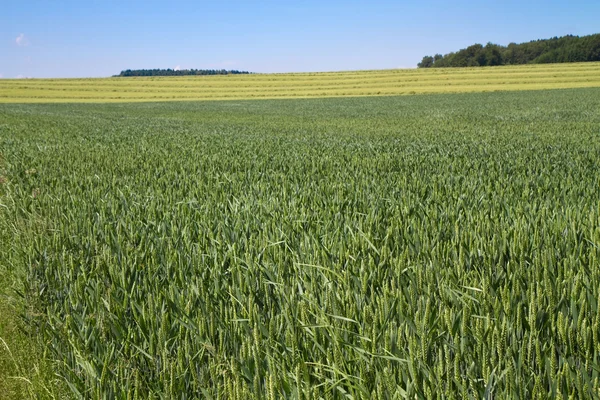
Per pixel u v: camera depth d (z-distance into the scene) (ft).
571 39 536.83
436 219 18.49
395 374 8.34
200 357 9.69
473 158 39.68
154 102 234.38
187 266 14.46
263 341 9.84
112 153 47.52
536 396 7.50
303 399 7.82
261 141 60.64
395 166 36.17
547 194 23.31
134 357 10.28
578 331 9.05
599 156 38.88
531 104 150.20
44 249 17.37
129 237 17.60
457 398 7.88
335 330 9.64
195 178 30.63
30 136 71.61
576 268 12.73
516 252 13.94
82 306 12.60
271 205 21.77
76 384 9.78
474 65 526.57
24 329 13.07
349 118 122.21
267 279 13.44
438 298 11.44
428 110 143.74
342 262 14.10
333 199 23.03
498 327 9.45
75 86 333.21
